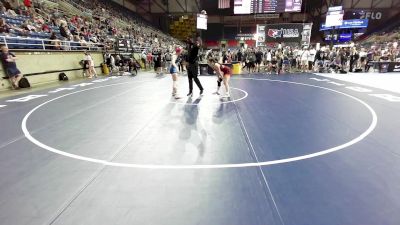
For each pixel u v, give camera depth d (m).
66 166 3.51
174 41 42.75
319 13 41.38
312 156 3.74
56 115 6.21
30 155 3.89
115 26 27.53
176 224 2.33
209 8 38.75
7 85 10.41
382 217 2.39
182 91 9.73
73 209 2.56
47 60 12.55
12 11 14.19
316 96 8.57
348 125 5.27
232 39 46.66
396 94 8.83
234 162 3.58
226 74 8.32
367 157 3.70
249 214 2.46
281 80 13.02
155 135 4.73
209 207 2.57
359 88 10.20
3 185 3.04
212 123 5.47
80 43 15.25
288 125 5.30
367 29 40.66
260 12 29.67
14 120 5.82
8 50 10.34
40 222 2.37
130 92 9.53
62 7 21.48
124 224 2.33
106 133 4.87
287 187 2.92
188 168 3.42
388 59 19.38
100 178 3.18
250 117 5.95
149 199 2.72
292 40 21.06
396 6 38.25
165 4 44.03
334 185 2.95
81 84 11.84
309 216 2.41
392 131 4.85
